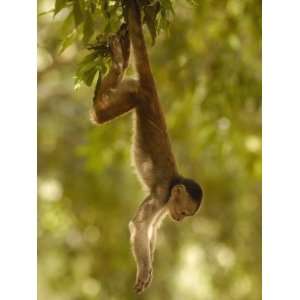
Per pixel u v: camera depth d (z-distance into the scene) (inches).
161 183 420.8
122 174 842.8
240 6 669.9
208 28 685.9
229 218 868.0
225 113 674.8
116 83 392.5
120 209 844.0
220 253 888.9
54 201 849.5
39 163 837.2
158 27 394.9
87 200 845.2
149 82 402.0
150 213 417.4
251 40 671.1
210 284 901.2
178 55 692.1
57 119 819.4
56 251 872.3
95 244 859.4
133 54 395.9
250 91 669.9
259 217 856.9
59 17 668.1
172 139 733.9
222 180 835.4
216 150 727.1
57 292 876.6
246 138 697.6
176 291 884.6
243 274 877.2
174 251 885.2
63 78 796.6
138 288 406.3
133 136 415.8
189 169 813.9
